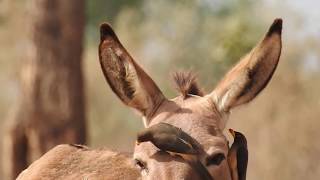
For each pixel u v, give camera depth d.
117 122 65.69
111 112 66.00
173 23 68.88
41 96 43.91
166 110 19.30
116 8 105.38
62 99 43.88
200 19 71.88
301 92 52.34
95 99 66.19
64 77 44.09
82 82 44.62
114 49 19.47
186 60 62.75
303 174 50.75
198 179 17.80
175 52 63.25
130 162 22.38
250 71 19.12
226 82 19.48
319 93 52.25
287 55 54.03
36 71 44.19
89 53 69.31
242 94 19.22
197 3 81.00
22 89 44.34
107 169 22.22
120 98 19.69
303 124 51.25
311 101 52.03
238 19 51.66
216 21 73.00
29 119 43.72
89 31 102.94
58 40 44.41
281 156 51.06
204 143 18.31
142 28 70.75
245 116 51.88
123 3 104.69
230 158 18.83
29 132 43.66
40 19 44.47
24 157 43.75
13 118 43.97
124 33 67.50
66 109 43.78
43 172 22.14
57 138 43.56
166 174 17.77
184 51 63.56
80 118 44.09
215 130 18.75
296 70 53.06
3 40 69.38
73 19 44.59
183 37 65.38
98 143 65.69
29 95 43.97
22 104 44.00
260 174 51.03
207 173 17.89
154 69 61.94
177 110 19.23
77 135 43.84
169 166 17.84
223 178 18.31
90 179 21.94
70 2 44.56
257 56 19.09
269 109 51.75
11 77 69.00
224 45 49.44
